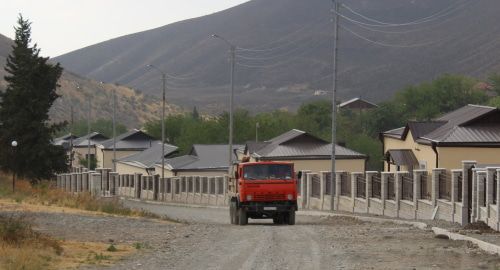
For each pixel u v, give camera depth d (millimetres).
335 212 43156
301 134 72125
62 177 79562
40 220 29750
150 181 84188
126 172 111938
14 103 62656
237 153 89000
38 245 20266
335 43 45625
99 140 138875
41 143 62844
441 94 127562
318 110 129750
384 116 125125
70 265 17672
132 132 127500
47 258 18391
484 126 48969
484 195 28000
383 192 38594
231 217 37875
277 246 21344
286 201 35625
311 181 52219
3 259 17531
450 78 129625
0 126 63125
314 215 43688
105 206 39219
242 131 118375
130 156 113125
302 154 70188
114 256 19359
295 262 17703
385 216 37375
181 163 89062
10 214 30672
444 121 53156
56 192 48719
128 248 21141
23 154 62031
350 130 122625
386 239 22828
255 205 35469
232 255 19375
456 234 22797
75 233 25500
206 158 89125
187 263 17922
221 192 63625
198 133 119438
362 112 133500
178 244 22359
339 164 70938
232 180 38188
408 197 36031
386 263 17359
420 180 34500
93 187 61875
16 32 64188
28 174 63031
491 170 26844
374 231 26047
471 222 28406
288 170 35938
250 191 35500
